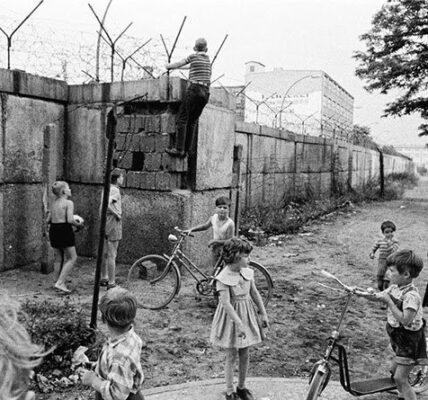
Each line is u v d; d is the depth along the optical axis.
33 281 8.19
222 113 9.98
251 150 14.81
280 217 14.58
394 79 22.88
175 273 7.11
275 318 6.88
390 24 22.34
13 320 1.20
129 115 9.29
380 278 7.56
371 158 34.56
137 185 9.21
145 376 5.01
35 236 9.34
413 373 4.59
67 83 10.05
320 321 6.80
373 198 26.00
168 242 8.98
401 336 4.00
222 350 5.71
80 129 9.96
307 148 19.95
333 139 23.55
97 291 5.35
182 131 8.66
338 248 12.45
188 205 8.98
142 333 6.14
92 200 9.97
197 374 5.09
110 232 7.78
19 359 1.15
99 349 5.00
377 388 4.30
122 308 2.91
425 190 37.03
